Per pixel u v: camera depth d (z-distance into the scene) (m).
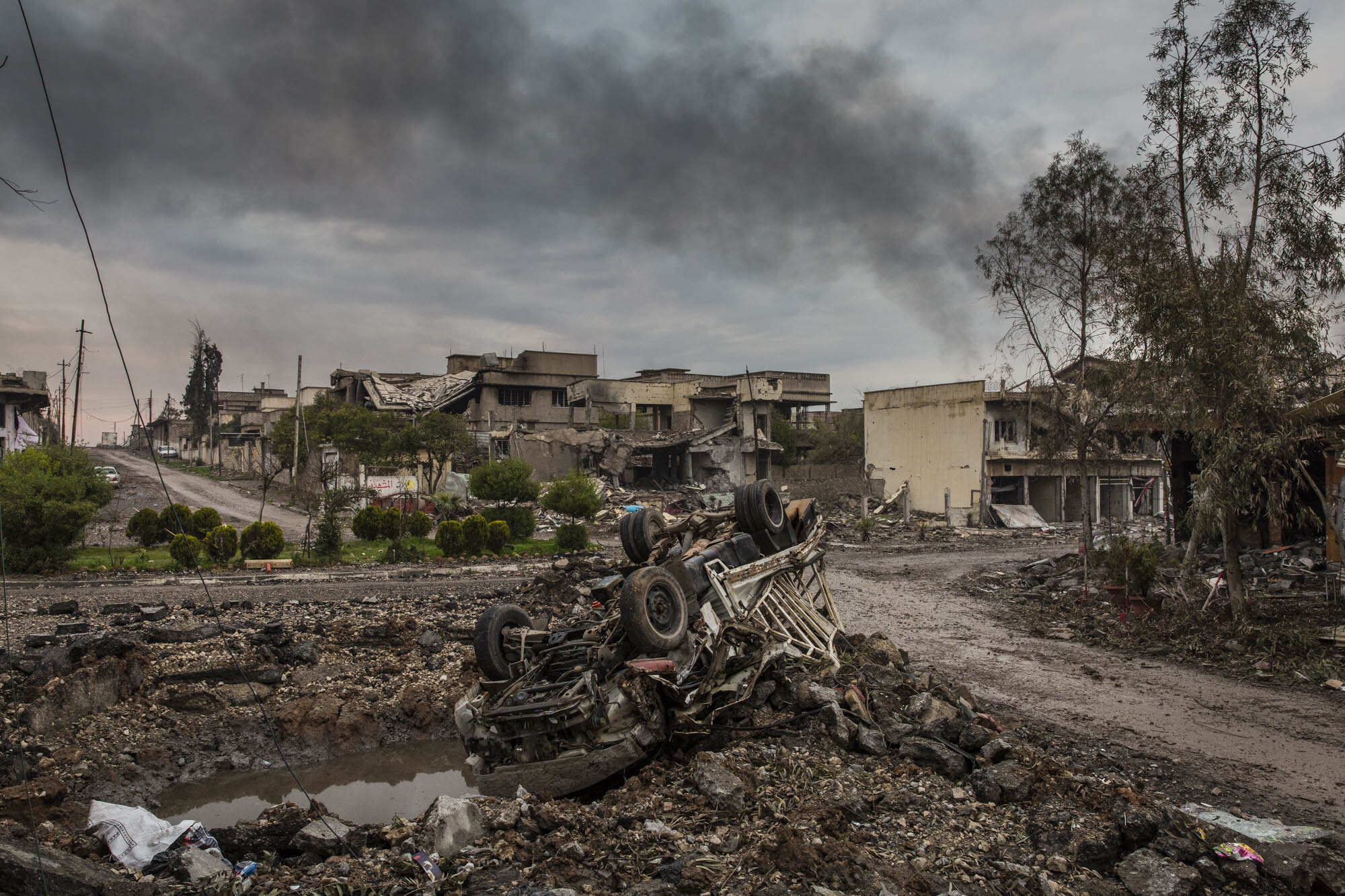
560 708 7.57
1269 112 15.18
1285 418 14.71
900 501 52.28
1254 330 14.58
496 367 61.69
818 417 79.12
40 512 24.34
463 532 31.38
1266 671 12.64
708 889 5.48
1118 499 52.25
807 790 7.24
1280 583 18.30
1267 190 15.14
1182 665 13.48
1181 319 14.41
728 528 11.33
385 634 14.84
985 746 7.99
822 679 9.94
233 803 9.62
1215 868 5.83
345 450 49.78
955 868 5.89
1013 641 15.70
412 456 50.28
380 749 11.45
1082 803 6.97
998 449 47.94
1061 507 48.97
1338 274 14.55
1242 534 23.33
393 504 42.91
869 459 55.50
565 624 15.19
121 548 31.06
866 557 31.52
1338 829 6.91
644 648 8.21
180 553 25.92
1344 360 14.93
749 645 9.70
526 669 8.77
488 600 18.88
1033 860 6.02
